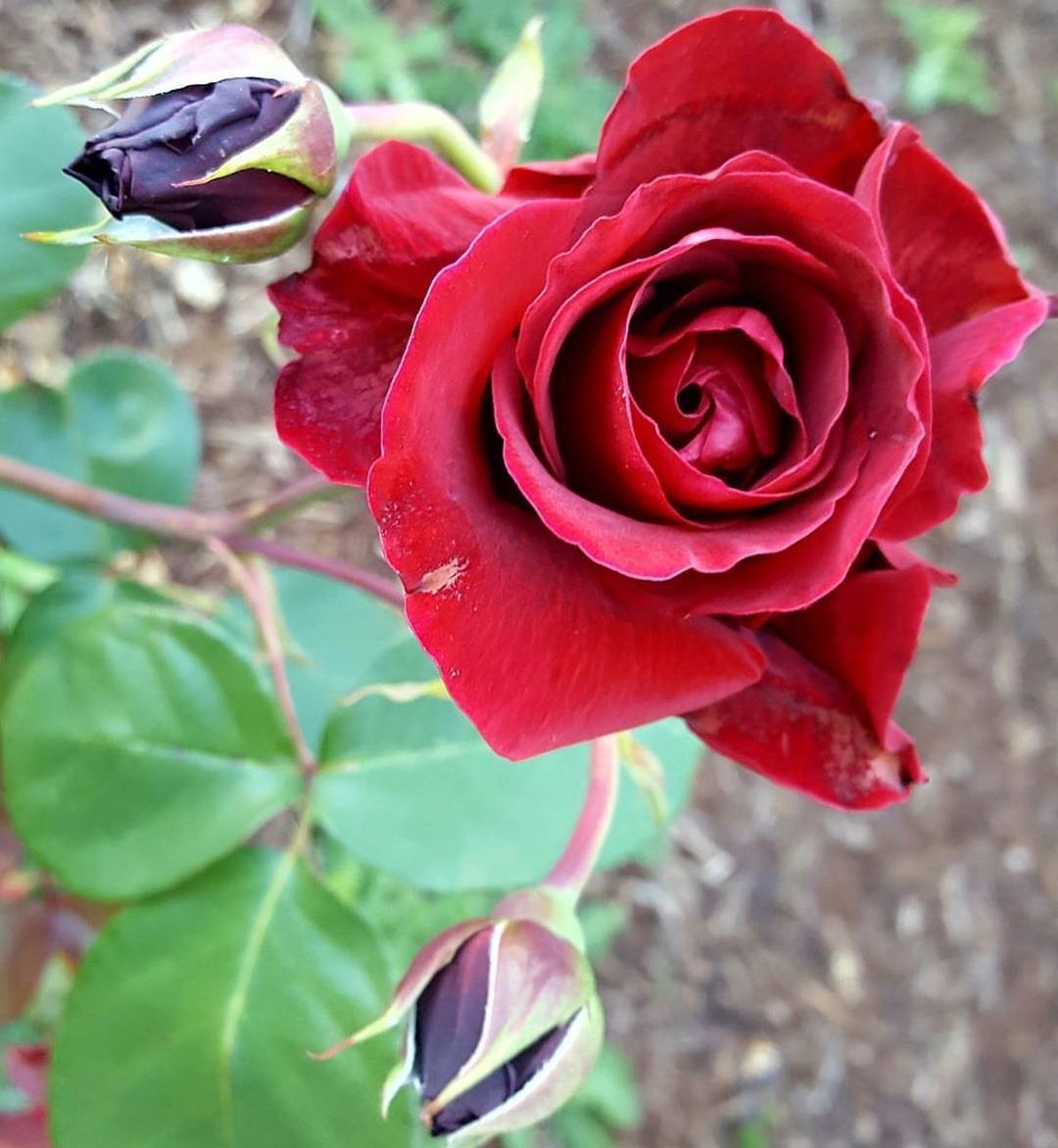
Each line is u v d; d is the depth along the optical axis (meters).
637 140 0.22
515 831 0.32
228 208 0.23
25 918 0.35
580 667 0.21
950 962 0.83
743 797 0.80
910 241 0.24
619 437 0.21
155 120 0.23
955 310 0.24
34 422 0.38
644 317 0.22
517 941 0.25
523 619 0.21
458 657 0.20
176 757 0.30
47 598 0.30
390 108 0.26
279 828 0.62
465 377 0.20
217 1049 0.29
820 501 0.22
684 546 0.20
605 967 0.74
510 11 0.73
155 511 0.33
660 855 0.75
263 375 0.66
